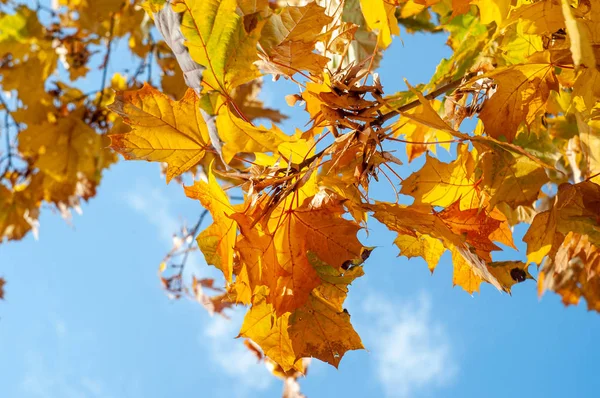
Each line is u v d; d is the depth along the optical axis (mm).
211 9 867
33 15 2643
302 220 949
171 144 932
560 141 1388
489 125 983
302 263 941
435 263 1056
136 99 902
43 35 2666
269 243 926
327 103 952
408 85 917
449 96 1125
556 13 938
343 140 958
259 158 979
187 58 891
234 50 886
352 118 953
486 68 1105
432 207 994
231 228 921
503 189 974
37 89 2666
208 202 911
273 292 924
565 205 954
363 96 953
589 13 939
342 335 985
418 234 1045
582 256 1246
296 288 935
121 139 918
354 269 981
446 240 955
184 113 921
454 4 976
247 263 908
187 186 906
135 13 2580
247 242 907
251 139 892
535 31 957
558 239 958
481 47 1141
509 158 978
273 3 2094
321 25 923
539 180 966
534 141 1161
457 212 999
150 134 922
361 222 969
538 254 960
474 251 932
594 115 1022
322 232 946
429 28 1623
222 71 894
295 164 948
